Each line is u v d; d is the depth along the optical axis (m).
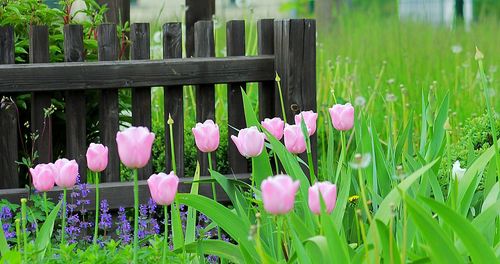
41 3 5.55
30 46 5.08
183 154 5.33
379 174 4.23
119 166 5.22
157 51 8.00
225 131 5.83
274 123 3.98
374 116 7.41
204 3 6.75
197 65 5.24
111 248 3.78
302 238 3.24
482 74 3.56
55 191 5.01
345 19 12.56
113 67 5.11
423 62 8.73
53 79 5.02
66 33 5.11
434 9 15.60
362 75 8.61
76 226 5.04
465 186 3.58
